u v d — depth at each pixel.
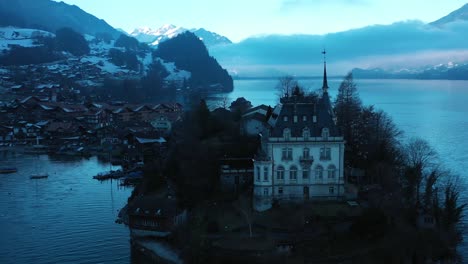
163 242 140.50
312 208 133.88
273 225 128.00
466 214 150.75
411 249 124.12
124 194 192.25
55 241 144.38
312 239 122.69
